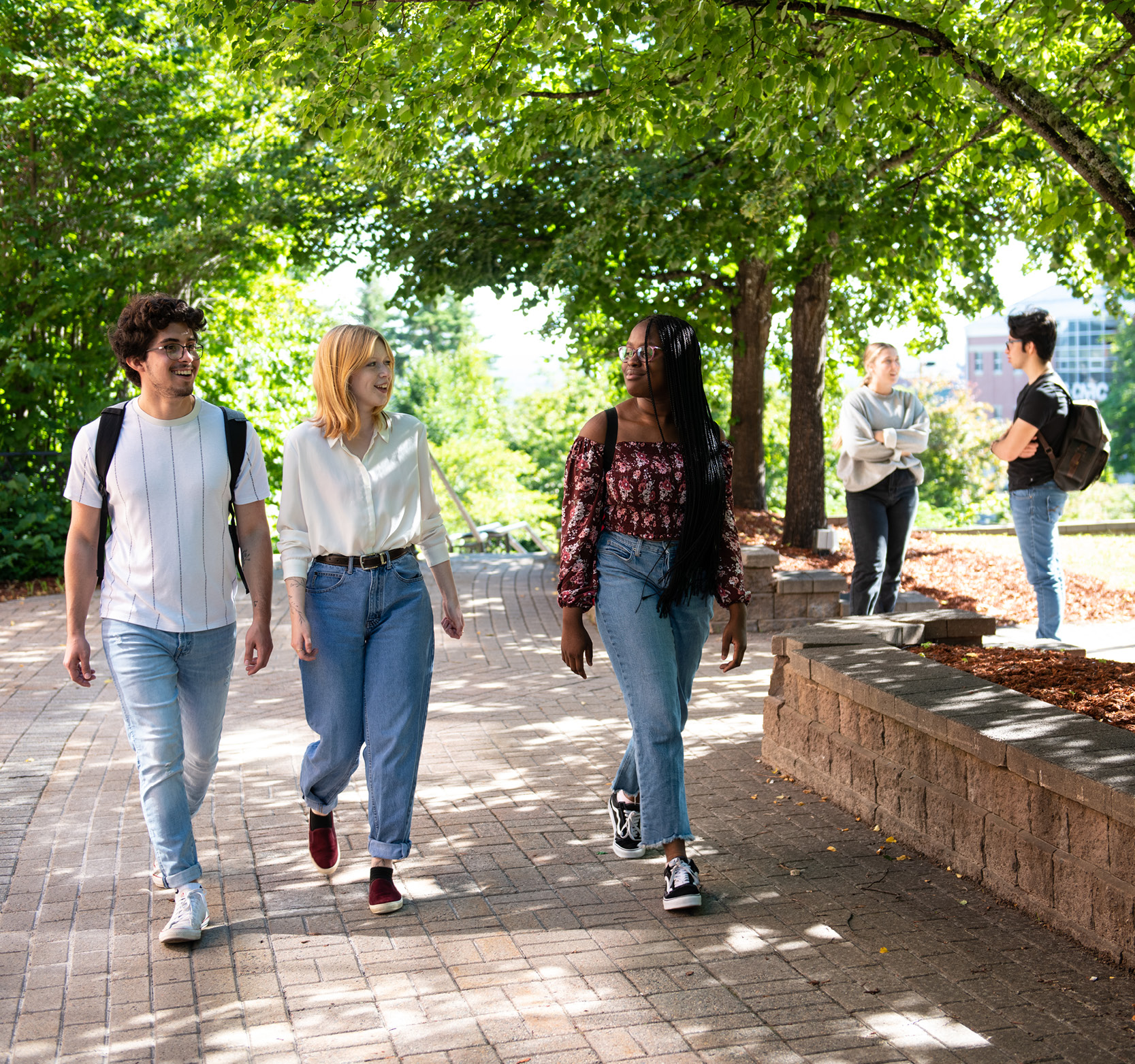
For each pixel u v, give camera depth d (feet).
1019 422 24.53
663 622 12.96
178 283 48.93
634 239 40.32
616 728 21.36
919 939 11.80
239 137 48.70
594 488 13.01
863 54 17.12
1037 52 24.00
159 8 43.24
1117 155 29.07
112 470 11.94
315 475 12.59
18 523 41.81
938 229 40.47
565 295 45.09
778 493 104.83
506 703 23.63
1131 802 10.60
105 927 12.24
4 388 45.80
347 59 19.76
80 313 46.47
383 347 12.68
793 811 16.24
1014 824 12.66
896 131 22.79
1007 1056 9.47
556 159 41.29
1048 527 25.03
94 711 23.06
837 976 10.98
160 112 44.96
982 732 12.83
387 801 12.66
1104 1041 9.70
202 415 12.39
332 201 45.32
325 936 12.00
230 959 11.43
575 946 11.73
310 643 12.69
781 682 18.45
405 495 12.94
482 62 20.15
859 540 27.40
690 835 12.67
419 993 10.69
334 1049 9.67
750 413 48.11
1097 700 14.52
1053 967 11.11
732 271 49.08
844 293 52.54
